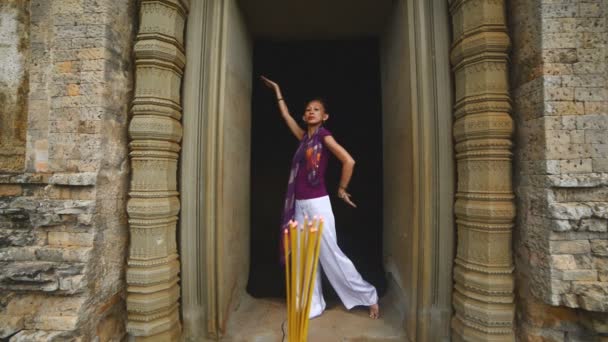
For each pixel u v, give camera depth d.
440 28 2.10
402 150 2.35
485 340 1.85
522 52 1.82
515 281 1.87
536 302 1.75
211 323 2.10
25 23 1.85
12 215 1.77
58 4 1.83
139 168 1.97
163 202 1.98
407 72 2.19
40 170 1.80
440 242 2.08
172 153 2.07
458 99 2.02
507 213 1.84
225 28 2.13
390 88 2.71
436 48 2.10
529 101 1.77
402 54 2.32
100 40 1.80
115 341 1.91
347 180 2.16
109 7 1.83
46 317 1.66
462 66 1.98
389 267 2.69
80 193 1.75
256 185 3.94
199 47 2.16
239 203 2.55
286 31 3.21
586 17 1.68
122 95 1.96
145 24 1.99
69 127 1.79
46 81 1.82
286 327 2.25
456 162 2.07
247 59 2.83
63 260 1.70
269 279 3.07
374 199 3.77
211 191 2.09
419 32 2.09
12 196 1.81
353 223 3.79
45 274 1.67
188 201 2.12
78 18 1.82
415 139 2.08
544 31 1.68
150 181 1.96
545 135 1.66
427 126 2.06
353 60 3.75
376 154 3.78
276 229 3.90
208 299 2.10
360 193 3.80
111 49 1.85
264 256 3.83
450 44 2.10
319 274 2.42
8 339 1.65
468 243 1.95
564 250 1.63
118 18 1.91
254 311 2.47
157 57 1.98
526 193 1.79
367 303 2.34
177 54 2.04
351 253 3.71
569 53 1.67
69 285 1.65
